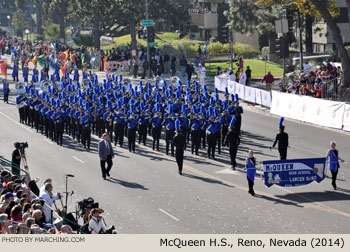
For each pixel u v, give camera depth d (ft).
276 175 98.84
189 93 153.89
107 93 155.94
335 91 173.58
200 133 126.21
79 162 122.31
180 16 298.97
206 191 100.22
